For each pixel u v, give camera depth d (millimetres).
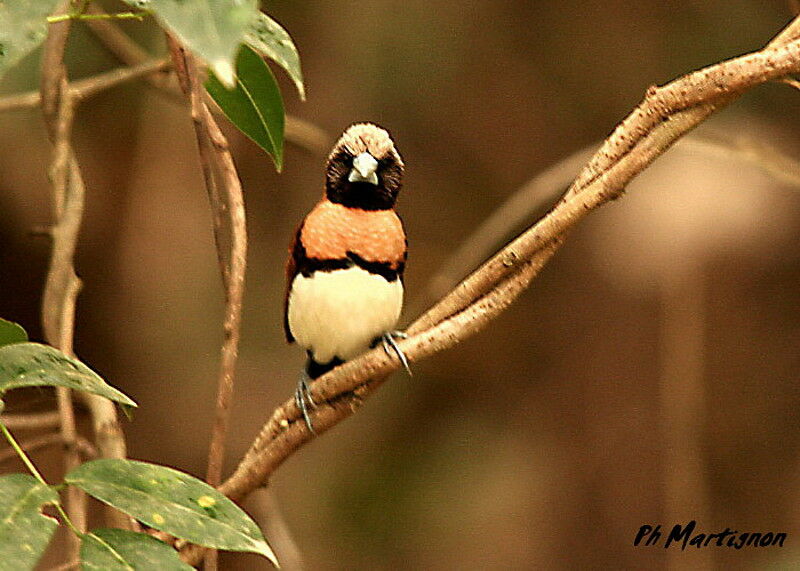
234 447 12312
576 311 13219
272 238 12578
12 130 11180
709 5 11969
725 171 10602
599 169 4809
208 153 5262
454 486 12648
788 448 12453
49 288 6191
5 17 3455
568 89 12578
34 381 3867
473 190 13000
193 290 12492
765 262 11805
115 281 12516
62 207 6344
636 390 12922
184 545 5289
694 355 10867
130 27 10234
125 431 12398
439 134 12672
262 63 5109
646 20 12273
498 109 12656
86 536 3568
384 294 6703
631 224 10852
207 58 2848
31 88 10031
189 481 3754
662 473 12586
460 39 12117
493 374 13352
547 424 13156
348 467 12594
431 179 12977
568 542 12570
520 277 4930
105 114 11844
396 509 12469
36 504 3469
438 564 12273
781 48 4664
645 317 12898
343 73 11906
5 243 12547
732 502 12305
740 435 12477
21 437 11133
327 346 6859
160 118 11938
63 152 6398
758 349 12500
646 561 12430
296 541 12039
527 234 4863
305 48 11820
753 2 11844
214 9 2896
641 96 12352
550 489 12766
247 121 5395
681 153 10664
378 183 6523
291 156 12484
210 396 12391
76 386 3879
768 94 11328
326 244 6645
